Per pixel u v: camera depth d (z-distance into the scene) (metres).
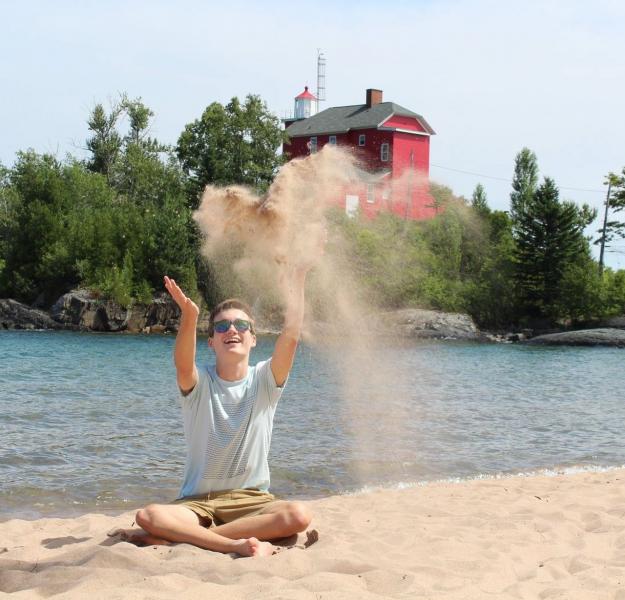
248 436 5.55
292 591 4.12
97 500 9.13
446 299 49.84
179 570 4.62
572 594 4.40
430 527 6.57
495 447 13.38
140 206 63.88
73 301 51.38
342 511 7.75
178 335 5.39
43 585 4.37
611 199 65.56
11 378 23.55
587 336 50.56
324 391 21.56
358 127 67.06
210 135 64.75
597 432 15.33
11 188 64.25
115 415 16.20
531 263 55.25
